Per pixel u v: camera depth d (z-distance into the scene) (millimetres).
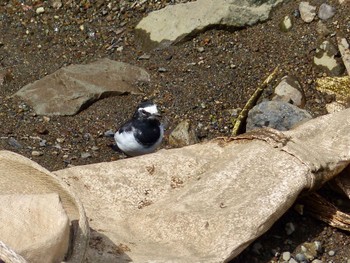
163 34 11078
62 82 10430
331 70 10375
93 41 11352
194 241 6785
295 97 9969
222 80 10469
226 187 7301
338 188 7984
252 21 11039
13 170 6391
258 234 6816
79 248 5758
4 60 11055
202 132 9812
